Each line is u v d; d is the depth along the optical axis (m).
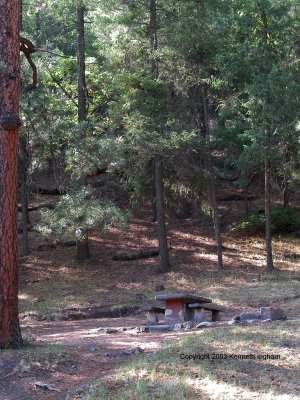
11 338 9.94
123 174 24.23
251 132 21.28
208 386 7.30
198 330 12.28
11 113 10.00
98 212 18.67
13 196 10.02
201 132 25.00
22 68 17.20
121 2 22.88
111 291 21.92
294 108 21.41
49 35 26.09
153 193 26.27
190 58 22.89
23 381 8.37
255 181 30.31
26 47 12.49
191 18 22.41
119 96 24.09
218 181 32.12
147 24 23.17
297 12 22.80
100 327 15.78
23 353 9.34
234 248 25.78
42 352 9.46
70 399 7.41
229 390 7.13
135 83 22.03
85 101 25.56
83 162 18.03
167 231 27.94
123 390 7.30
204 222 28.56
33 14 29.19
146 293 21.09
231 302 18.36
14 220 10.04
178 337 11.16
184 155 22.70
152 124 22.31
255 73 22.41
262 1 21.94
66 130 17.44
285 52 22.69
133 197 24.72
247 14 22.70
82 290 22.27
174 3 23.12
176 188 24.02
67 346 10.55
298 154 22.11
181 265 24.12
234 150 23.81
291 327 11.10
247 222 27.00
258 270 23.05
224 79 22.16
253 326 11.53
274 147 21.80
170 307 14.69
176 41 22.34
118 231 27.95
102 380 7.92
